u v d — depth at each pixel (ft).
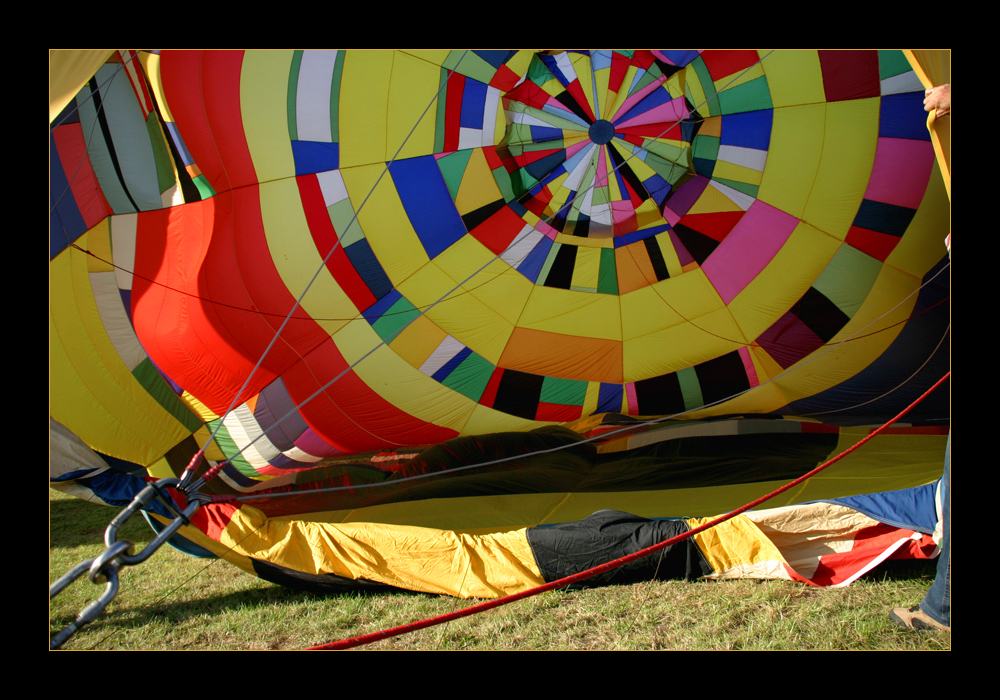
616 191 18.95
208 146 16.47
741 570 11.55
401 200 18.42
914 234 19.02
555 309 20.45
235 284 17.84
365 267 18.94
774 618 10.16
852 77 17.31
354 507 16.21
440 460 19.08
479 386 21.12
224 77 16.19
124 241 16.24
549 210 19.20
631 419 21.59
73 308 15.43
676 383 21.58
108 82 14.99
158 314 17.02
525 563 12.03
